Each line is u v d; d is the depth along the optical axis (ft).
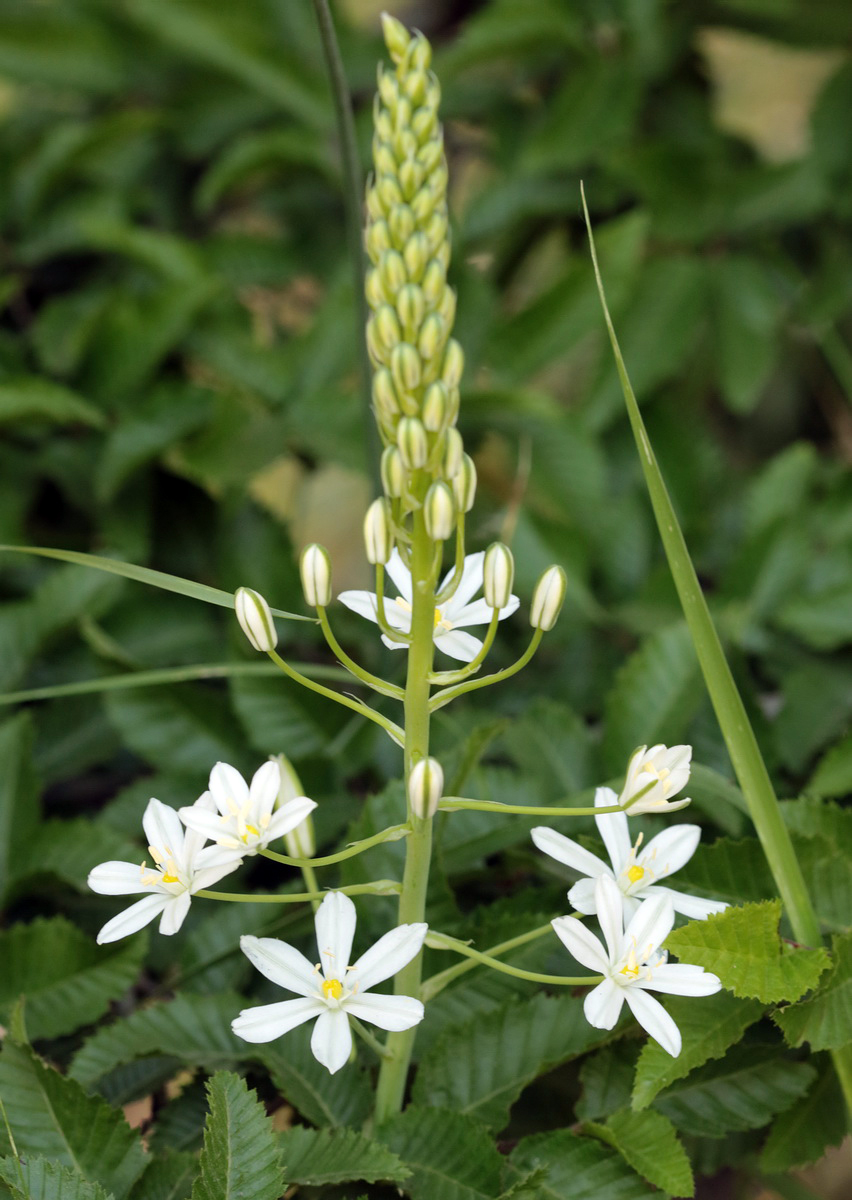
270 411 2.23
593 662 2.00
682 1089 1.43
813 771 1.79
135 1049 1.46
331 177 2.45
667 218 2.41
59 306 2.41
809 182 2.41
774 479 2.21
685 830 1.35
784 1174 1.62
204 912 1.69
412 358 1.21
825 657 1.96
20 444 2.23
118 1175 1.36
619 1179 1.37
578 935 1.28
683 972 1.29
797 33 2.46
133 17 2.49
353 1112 1.44
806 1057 1.48
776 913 1.34
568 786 1.68
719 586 2.14
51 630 1.82
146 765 2.06
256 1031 1.26
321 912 1.29
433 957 1.50
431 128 1.22
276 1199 1.29
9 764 1.67
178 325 2.20
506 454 2.27
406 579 1.36
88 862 1.64
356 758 1.73
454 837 1.59
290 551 2.05
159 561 2.16
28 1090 1.37
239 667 1.59
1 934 1.54
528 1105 1.49
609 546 2.18
